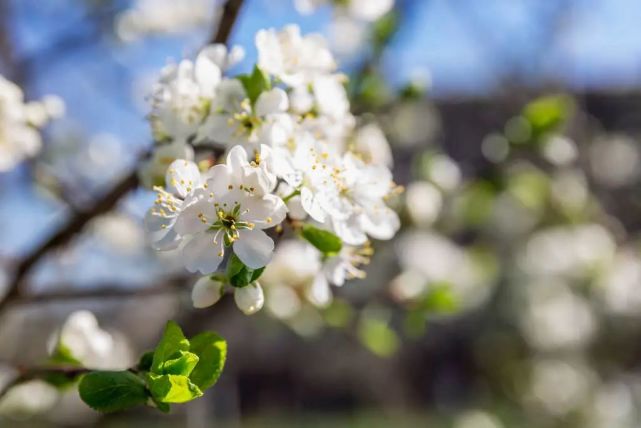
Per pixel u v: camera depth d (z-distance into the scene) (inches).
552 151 21.4
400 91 19.1
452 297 19.1
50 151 27.6
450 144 44.2
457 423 46.5
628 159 44.7
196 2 30.4
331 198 10.4
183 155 11.3
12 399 17.6
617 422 44.6
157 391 9.7
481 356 50.6
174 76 11.7
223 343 10.2
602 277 36.8
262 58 11.3
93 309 28.9
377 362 52.6
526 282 42.7
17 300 14.4
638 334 44.4
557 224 28.4
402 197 19.3
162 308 29.1
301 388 55.1
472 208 23.5
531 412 46.1
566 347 44.9
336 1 15.8
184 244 9.9
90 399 9.9
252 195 9.9
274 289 16.4
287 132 11.0
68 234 14.1
